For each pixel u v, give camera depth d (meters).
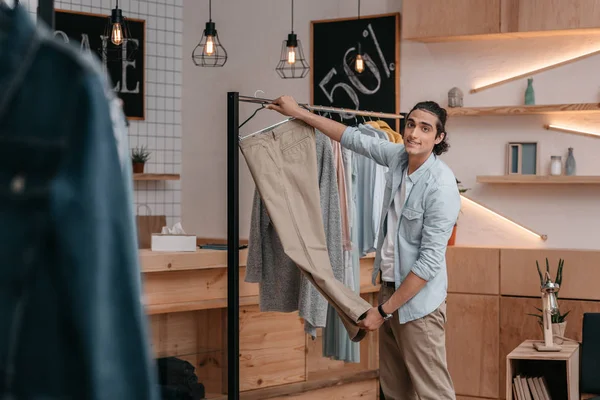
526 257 5.61
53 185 1.10
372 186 4.44
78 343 1.10
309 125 3.90
